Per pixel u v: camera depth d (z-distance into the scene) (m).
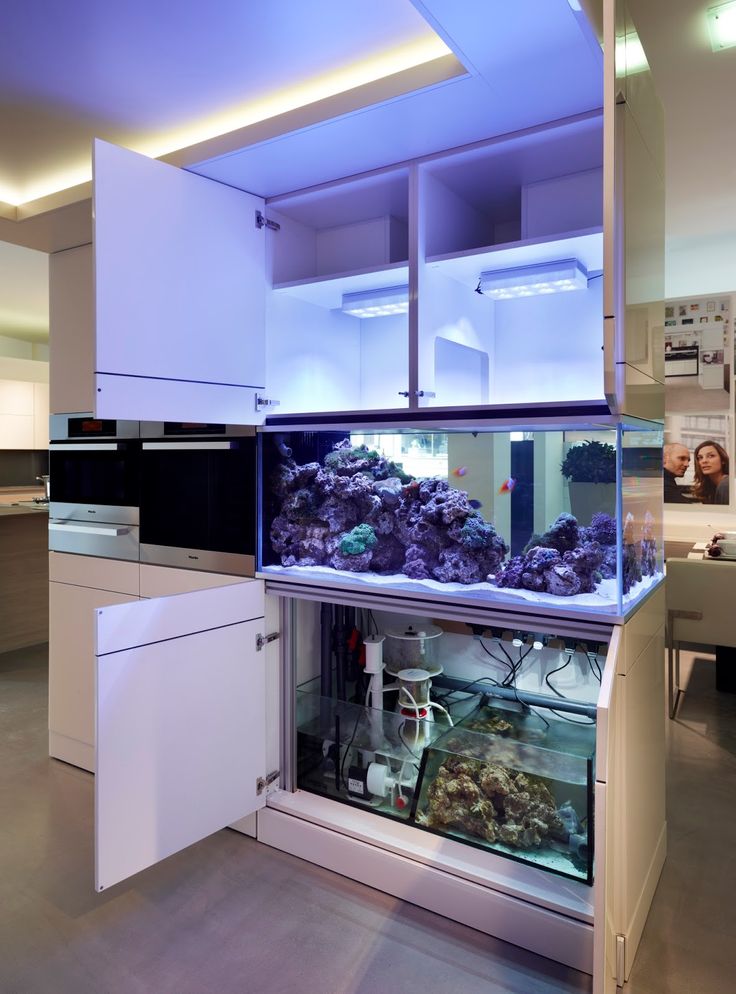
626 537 1.73
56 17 1.72
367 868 2.03
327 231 2.45
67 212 2.43
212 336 2.04
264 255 2.23
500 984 1.65
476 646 2.37
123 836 1.81
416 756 2.15
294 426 2.15
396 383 2.46
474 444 2.03
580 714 2.17
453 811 2.03
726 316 5.23
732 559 3.70
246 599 2.16
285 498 2.28
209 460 2.33
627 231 1.44
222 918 1.89
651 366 1.78
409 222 1.94
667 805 2.58
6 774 2.80
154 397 1.87
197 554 2.39
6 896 2.00
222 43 1.83
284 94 2.11
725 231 4.01
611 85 1.31
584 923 1.69
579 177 1.97
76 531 2.77
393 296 2.20
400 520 2.18
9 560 4.60
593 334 2.04
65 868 2.13
